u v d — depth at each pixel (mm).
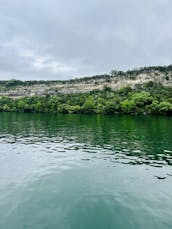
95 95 194000
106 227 18984
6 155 42125
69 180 29109
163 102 143750
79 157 40406
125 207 22078
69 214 20969
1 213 21141
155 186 27109
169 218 20047
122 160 38312
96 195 24781
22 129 77938
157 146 49094
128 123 94312
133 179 29422
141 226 18953
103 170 33062
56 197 24344
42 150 46062
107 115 147250
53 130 74875
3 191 25812
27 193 25297
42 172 32188
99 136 62375
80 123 96000
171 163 36594
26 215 20812
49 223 19609
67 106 175250
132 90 195250
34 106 190875
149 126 83125
